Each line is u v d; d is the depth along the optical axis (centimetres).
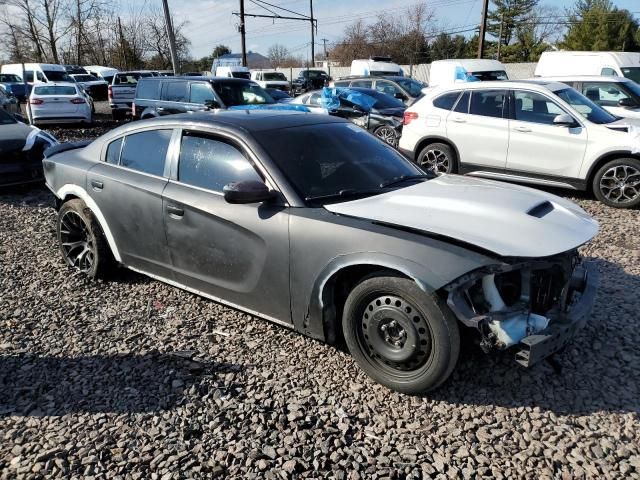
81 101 1934
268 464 268
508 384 328
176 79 1293
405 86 1577
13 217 738
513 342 284
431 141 912
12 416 309
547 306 317
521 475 259
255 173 367
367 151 412
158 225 413
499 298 292
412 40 5809
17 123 931
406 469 263
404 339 311
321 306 333
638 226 661
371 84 1617
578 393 319
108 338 395
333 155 389
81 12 4422
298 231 336
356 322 328
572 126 768
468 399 316
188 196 391
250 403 315
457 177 414
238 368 352
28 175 845
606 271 504
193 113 438
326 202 349
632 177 739
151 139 435
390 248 303
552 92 796
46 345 387
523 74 3781
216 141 391
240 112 432
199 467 267
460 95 880
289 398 319
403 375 317
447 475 260
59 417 307
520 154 817
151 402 318
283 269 346
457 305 285
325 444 280
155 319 423
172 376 343
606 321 402
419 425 295
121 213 442
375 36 6084
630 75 1386
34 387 336
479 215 317
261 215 352
